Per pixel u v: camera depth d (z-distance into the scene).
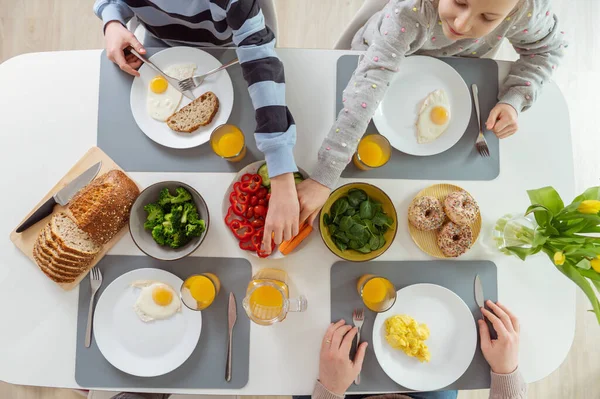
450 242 1.06
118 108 1.09
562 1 2.02
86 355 1.04
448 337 1.08
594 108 1.98
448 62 1.14
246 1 0.95
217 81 1.09
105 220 1.01
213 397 1.25
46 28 1.87
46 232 1.03
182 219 1.01
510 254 1.09
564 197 1.15
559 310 1.12
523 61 1.14
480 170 1.13
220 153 1.03
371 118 1.10
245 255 1.07
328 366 1.02
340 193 1.04
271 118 0.97
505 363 1.04
